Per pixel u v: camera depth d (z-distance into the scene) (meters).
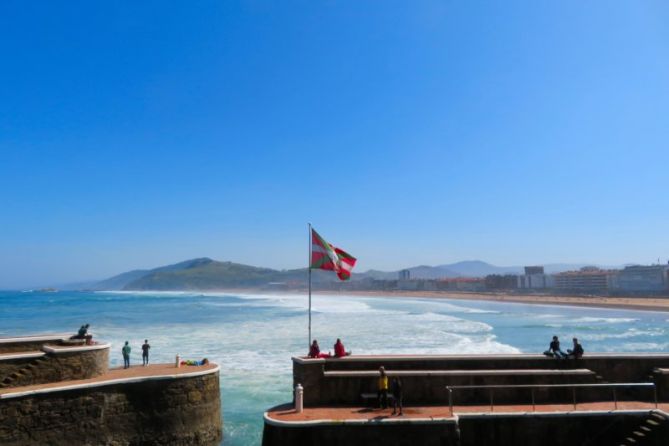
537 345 45.28
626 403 16.34
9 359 17.53
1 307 113.25
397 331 53.03
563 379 16.70
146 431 18.16
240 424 21.36
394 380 15.25
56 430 16.55
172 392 18.77
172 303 135.25
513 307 110.25
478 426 14.70
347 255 20.22
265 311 93.69
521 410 15.41
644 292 169.75
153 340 45.91
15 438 15.81
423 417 14.49
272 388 26.55
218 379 20.59
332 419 14.27
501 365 17.39
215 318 75.25
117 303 135.62
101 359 19.36
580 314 87.06
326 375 16.48
